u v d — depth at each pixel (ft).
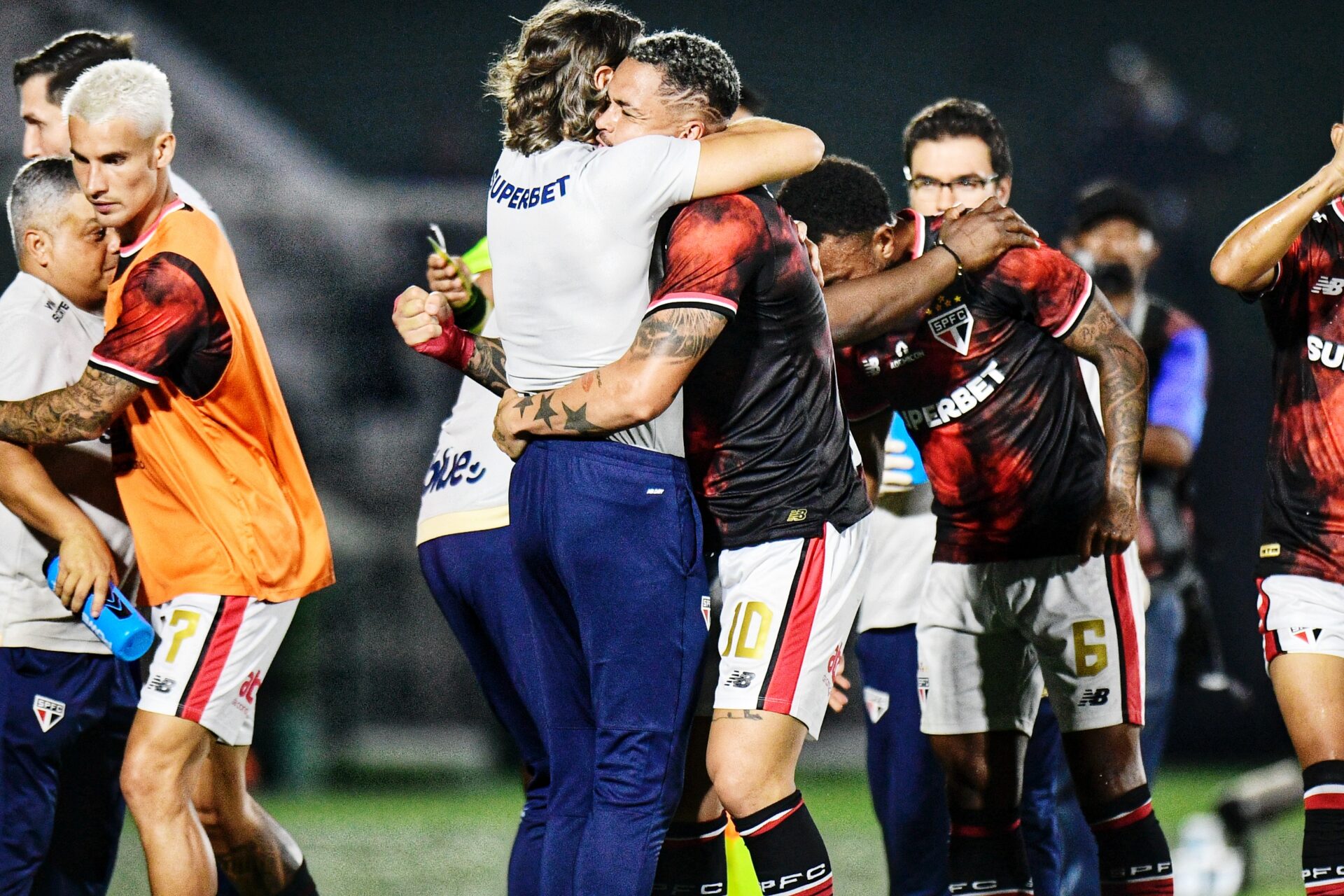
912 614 13.78
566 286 9.51
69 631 11.83
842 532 10.41
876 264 12.05
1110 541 11.65
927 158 14.32
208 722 11.23
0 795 11.69
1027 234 11.53
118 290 11.41
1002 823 12.60
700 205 9.43
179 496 11.35
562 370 9.66
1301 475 11.42
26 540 11.65
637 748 9.62
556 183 9.51
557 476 9.62
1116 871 12.01
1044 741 13.78
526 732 11.71
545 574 9.91
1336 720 11.02
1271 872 18.70
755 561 10.25
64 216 11.69
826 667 10.31
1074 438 12.10
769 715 10.01
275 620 11.61
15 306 11.64
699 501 10.43
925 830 13.82
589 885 9.50
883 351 12.21
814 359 10.19
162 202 11.55
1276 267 11.41
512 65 9.90
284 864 12.36
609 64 9.68
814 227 11.98
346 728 27.43
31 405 10.98
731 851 12.98
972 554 12.43
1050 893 13.79
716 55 9.94
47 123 13.51
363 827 21.52
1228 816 17.31
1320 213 11.43
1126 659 12.12
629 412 9.20
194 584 11.37
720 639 10.35
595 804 9.70
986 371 11.96
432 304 10.92
